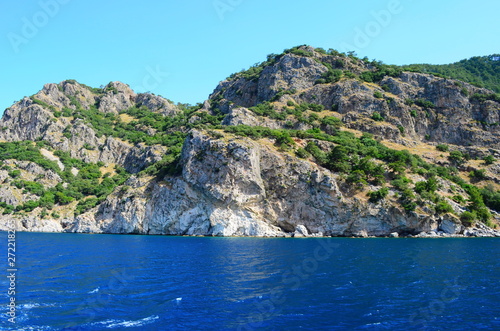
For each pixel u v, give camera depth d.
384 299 32.59
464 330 25.39
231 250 66.94
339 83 177.38
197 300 32.31
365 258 55.69
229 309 29.86
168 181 116.19
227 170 104.12
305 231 100.62
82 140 195.75
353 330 25.52
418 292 34.94
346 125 158.50
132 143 198.38
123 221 116.38
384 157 120.19
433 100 169.38
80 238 97.75
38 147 181.50
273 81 192.75
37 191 143.88
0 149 177.12
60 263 52.28
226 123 152.12
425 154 143.12
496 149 148.00
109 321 27.31
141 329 25.80
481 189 120.81
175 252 64.75
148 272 45.06
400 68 194.25
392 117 160.50
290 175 105.44
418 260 53.69
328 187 99.38
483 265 49.34
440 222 98.00
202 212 107.50
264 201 105.62
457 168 137.12
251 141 110.44
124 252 65.00
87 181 163.25
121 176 166.88
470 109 163.75
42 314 28.75
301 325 26.39
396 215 97.06
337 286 37.25
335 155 110.94
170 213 110.19
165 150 164.50
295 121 153.62
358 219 98.19
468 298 32.81
